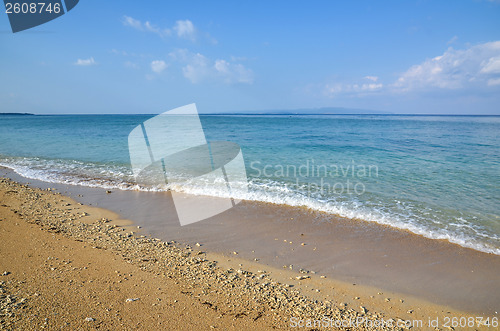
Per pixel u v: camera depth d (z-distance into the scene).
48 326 2.89
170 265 4.75
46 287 3.68
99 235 5.91
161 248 5.46
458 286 4.54
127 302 3.53
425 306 4.03
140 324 3.12
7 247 4.86
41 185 10.09
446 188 9.73
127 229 6.41
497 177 11.28
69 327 2.92
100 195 8.97
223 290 4.07
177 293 3.87
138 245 5.52
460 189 9.62
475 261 5.30
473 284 4.59
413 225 6.85
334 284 4.48
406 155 16.77
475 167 13.23
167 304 3.58
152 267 4.62
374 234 6.38
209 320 3.33
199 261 4.99
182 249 5.47
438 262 5.25
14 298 3.34
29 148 19.20
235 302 3.78
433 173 11.96
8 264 4.24
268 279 4.52
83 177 11.23
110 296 3.62
